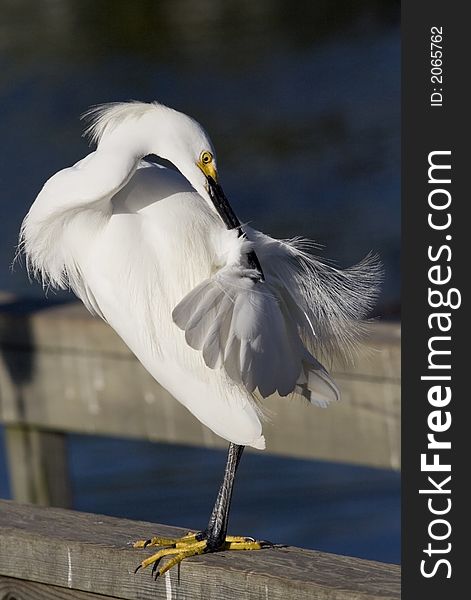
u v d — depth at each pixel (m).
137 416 8.73
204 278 5.81
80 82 37.03
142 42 41.41
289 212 27.30
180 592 4.92
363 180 28.89
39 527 5.31
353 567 4.77
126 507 14.23
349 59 39.38
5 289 21.28
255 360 5.29
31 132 32.38
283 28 43.50
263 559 4.94
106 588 5.05
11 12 45.25
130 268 5.94
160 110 6.16
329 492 14.25
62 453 10.19
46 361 9.01
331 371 7.61
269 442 8.27
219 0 46.62
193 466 15.27
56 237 6.41
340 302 6.09
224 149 31.69
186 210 5.98
